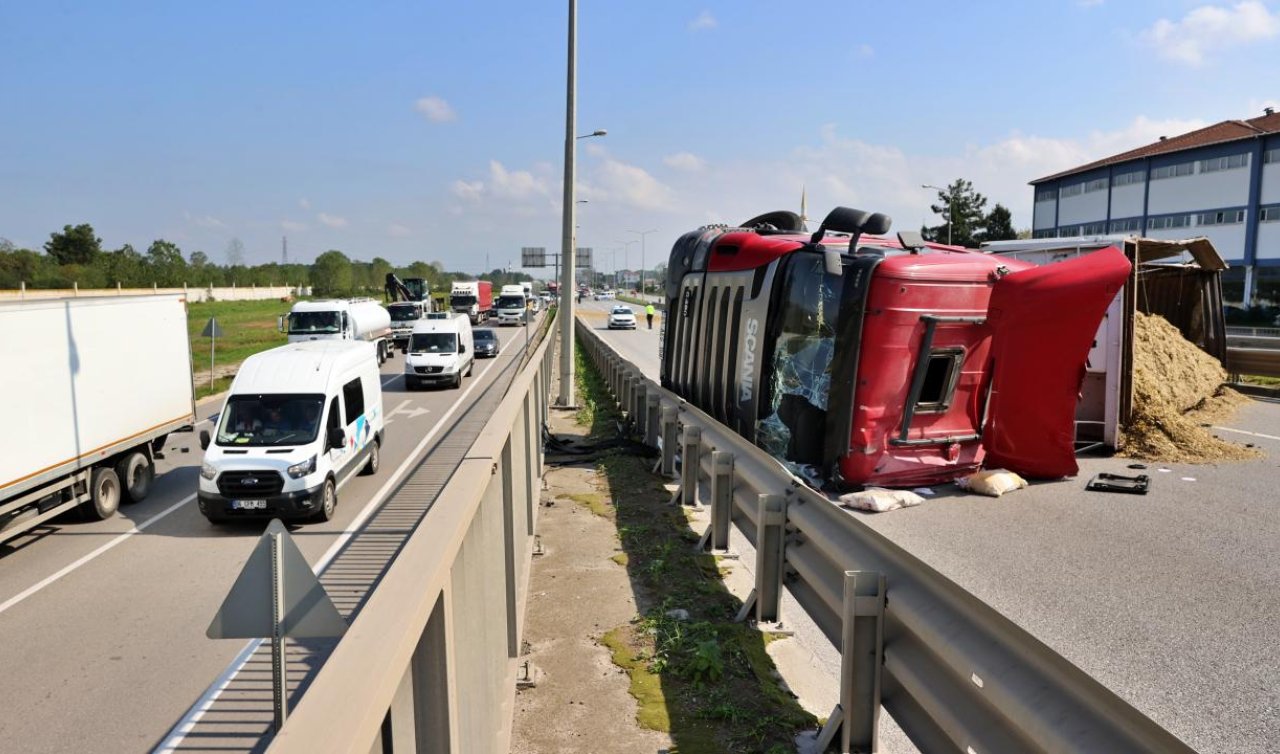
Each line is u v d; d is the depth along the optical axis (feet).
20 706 23.24
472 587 11.44
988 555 28.94
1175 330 67.05
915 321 34.91
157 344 48.06
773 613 20.81
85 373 41.01
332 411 44.86
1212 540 30.68
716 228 48.98
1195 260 65.31
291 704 22.44
